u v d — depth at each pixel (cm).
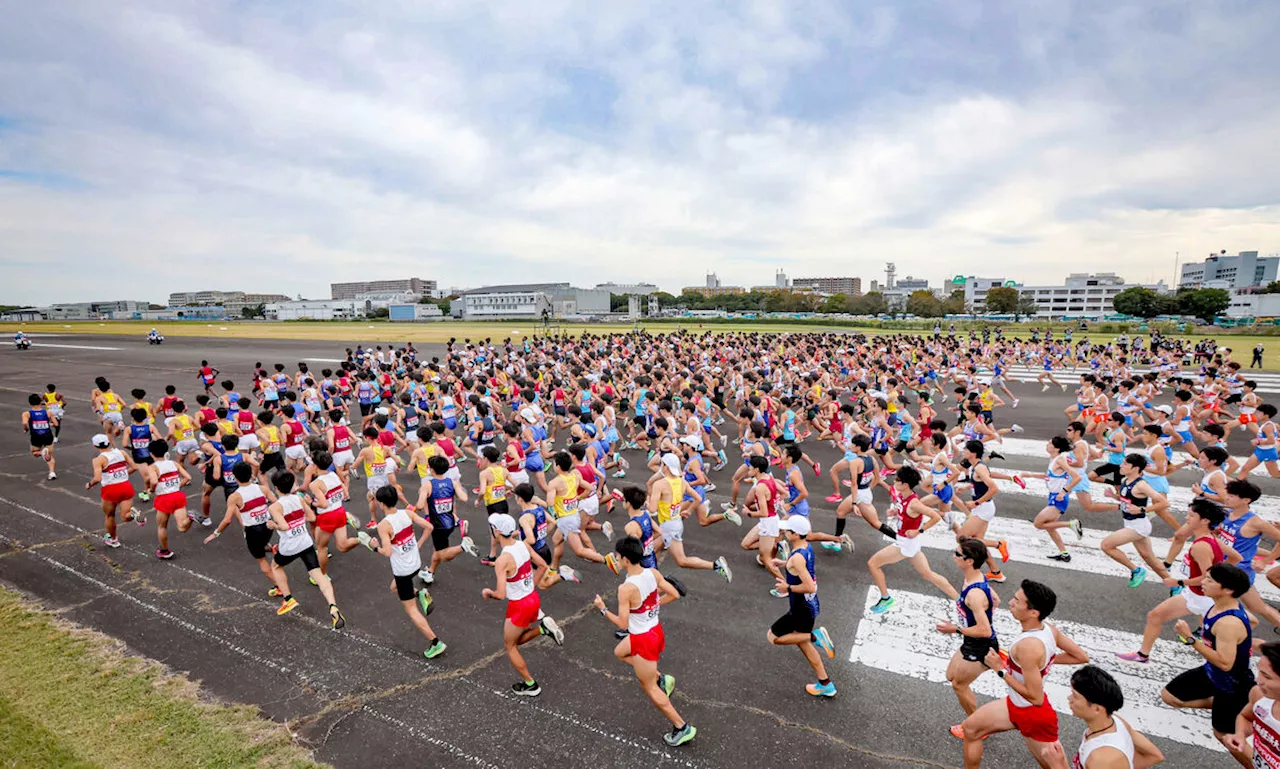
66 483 1259
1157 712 535
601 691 580
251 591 783
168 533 977
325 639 670
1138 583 745
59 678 592
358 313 15812
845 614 712
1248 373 2691
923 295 11656
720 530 991
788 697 566
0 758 479
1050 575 798
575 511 782
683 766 483
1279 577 621
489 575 831
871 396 1483
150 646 655
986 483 751
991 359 3088
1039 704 399
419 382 2125
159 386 2620
